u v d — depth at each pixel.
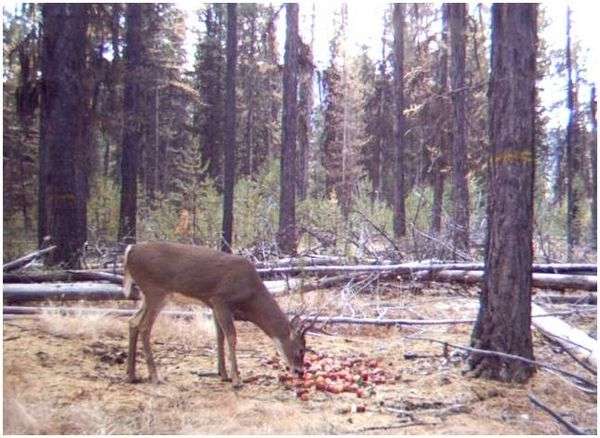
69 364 5.88
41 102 11.34
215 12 29.72
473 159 20.17
